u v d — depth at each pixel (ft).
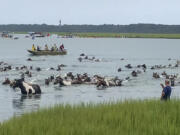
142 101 168.66
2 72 452.76
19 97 278.87
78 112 140.46
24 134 106.83
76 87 338.13
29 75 412.77
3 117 198.70
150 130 110.11
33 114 140.46
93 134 106.11
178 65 604.08
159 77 422.82
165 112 138.92
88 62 644.69
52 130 110.22
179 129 111.04
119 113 133.08
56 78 367.66
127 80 392.27
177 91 313.94
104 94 295.48
